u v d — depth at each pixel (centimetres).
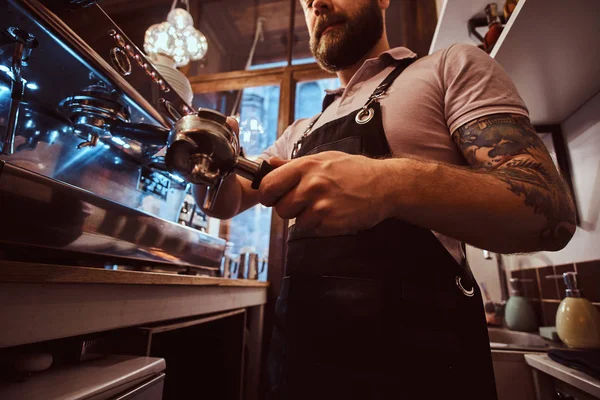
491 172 40
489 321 147
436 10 200
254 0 246
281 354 58
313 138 70
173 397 131
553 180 41
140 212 77
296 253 61
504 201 35
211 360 134
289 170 33
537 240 39
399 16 217
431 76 63
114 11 208
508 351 102
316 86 244
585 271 108
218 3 249
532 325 132
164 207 114
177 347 136
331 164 33
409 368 47
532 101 110
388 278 50
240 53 264
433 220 36
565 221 40
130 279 66
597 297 102
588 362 73
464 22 128
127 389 53
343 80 89
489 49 110
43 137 72
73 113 70
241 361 132
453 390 46
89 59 61
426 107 60
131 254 77
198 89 235
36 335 47
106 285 62
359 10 77
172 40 156
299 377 53
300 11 245
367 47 80
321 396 50
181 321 94
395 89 64
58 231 57
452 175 36
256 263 189
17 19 52
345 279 53
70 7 58
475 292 53
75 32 59
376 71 75
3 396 43
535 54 88
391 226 52
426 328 48
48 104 72
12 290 44
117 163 91
